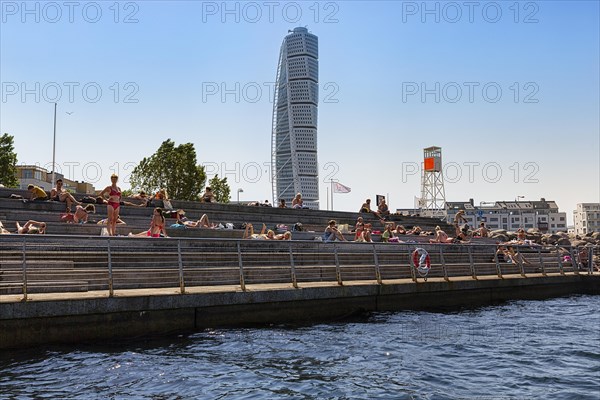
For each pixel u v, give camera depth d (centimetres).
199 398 903
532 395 978
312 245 2252
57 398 886
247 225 2450
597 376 1120
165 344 1298
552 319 1925
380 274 2148
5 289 1327
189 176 6350
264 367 1112
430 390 981
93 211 2500
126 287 1522
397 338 1456
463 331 1616
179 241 1513
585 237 9362
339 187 5688
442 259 2317
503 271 2725
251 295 1572
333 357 1218
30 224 1925
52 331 1252
